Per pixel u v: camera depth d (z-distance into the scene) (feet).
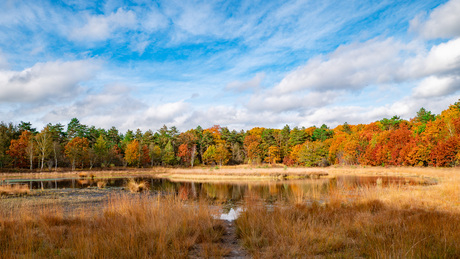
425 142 160.04
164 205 32.58
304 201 44.29
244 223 28.14
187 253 19.47
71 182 114.62
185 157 263.08
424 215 27.43
